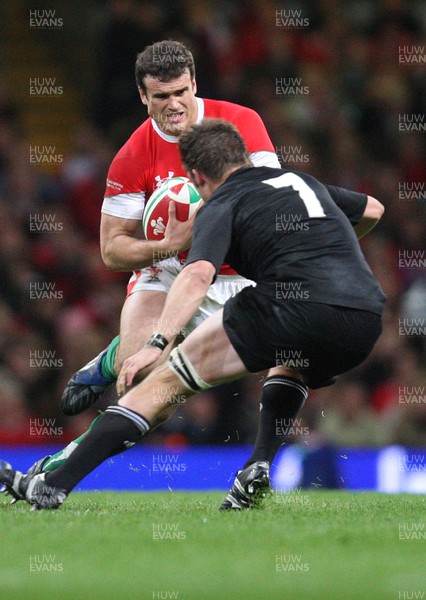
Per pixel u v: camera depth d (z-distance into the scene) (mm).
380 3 59906
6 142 52938
